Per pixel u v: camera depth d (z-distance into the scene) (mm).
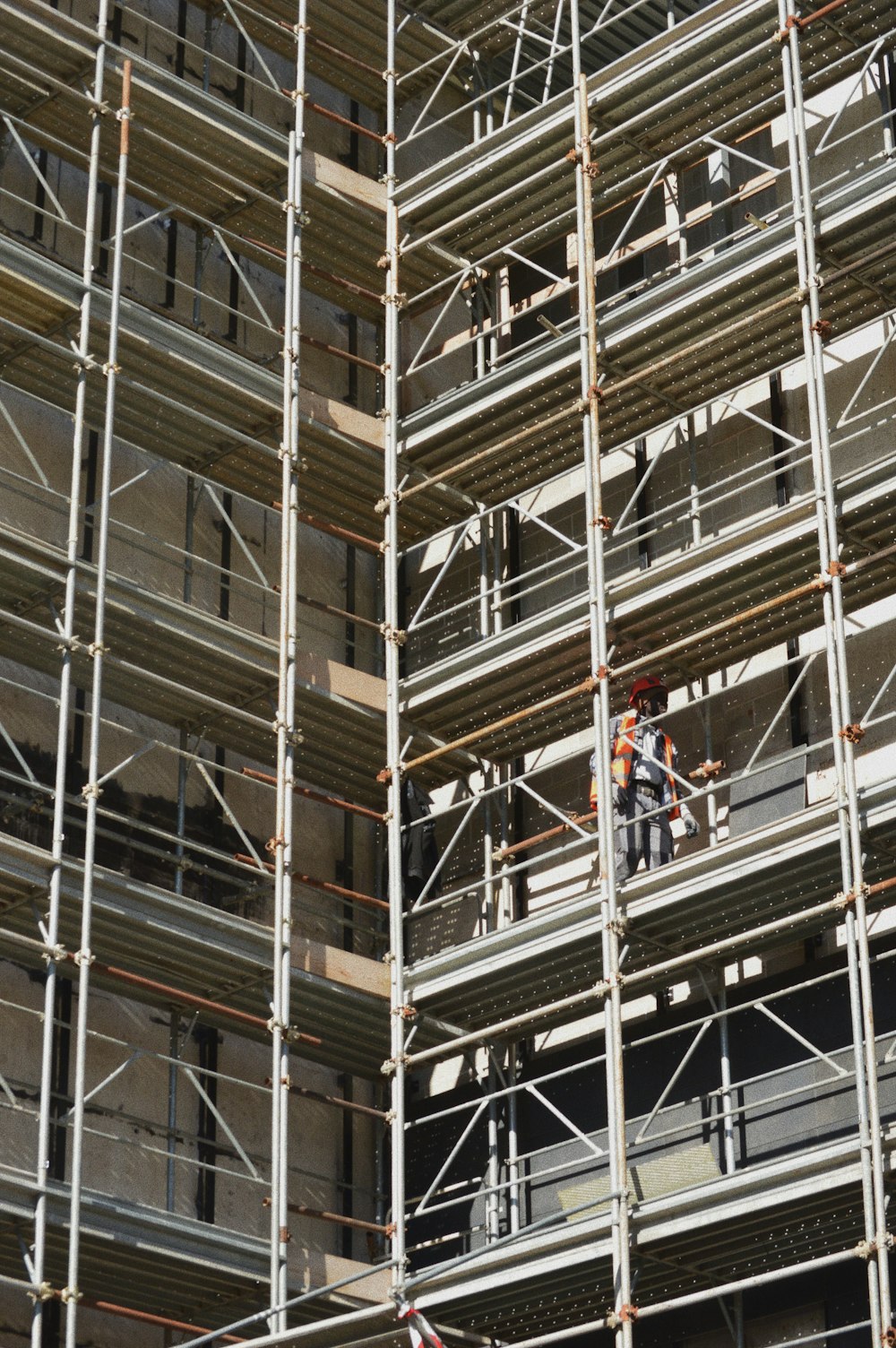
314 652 44219
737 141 41875
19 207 41219
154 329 40406
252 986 39031
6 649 38531
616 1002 34156
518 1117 39938
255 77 46250
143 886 36812
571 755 37125
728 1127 35688
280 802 38875
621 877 36500
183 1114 39562
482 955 37562
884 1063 33188
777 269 37281
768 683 38500
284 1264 35906
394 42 45125
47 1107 34281
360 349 46844
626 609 37469
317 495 44281
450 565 44656
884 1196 30953
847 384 38656
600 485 38500
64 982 38406
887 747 36375
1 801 38094
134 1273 36438
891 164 36000
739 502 39781
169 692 40031
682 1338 36469
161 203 41281
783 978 36531
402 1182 36375
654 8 44906
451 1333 33188
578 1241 34000
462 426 41938
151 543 41844
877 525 35188
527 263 42219
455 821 43562
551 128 41344
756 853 33875
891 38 39031
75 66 40969
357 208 44219
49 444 40844
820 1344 34625
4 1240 34844
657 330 38750
